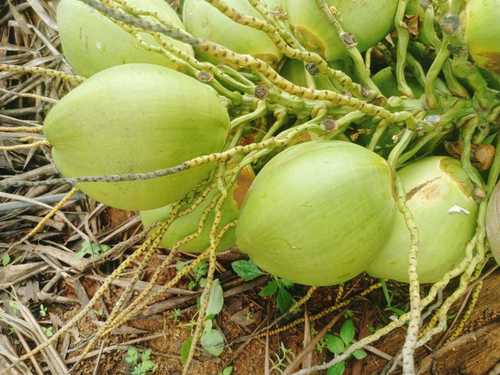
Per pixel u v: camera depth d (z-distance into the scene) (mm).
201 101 631
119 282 1045
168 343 976
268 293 944
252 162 704
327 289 962
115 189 637
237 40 760
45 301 1056
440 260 682
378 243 653
